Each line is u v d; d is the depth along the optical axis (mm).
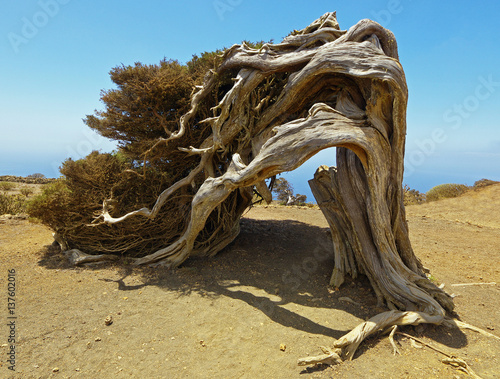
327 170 7879
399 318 5379
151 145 8148
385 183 6316
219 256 9453
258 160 6391
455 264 9570
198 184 9273
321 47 6812
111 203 8359
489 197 21797
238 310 6184
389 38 6387
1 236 10508
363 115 6258
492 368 4414
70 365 4348
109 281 7352
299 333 5430
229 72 8438
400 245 6930
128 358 4578
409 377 4109
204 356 4715
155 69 8328
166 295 6742
